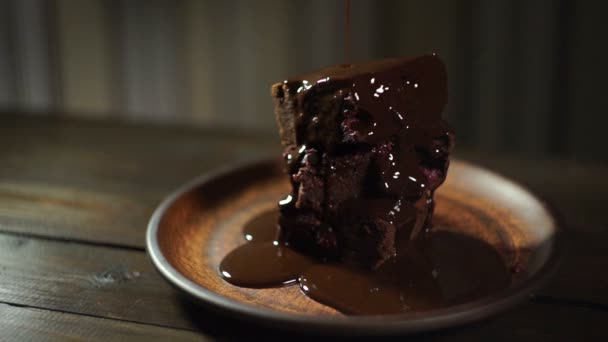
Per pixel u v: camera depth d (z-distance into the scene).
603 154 0.86
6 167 0.63
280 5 0.88
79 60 0.96
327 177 0.46
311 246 0.47
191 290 0.41
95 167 0.63
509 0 0.82
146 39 0.93
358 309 0.43
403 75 0.47
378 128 0.46
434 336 0.42
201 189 0.53
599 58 0.82
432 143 0.47
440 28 0.85
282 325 0.39
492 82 0.86
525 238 0.48
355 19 0.87
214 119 0.96
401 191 0.46
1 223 0.53
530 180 0.60
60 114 0.78
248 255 0.47
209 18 0.91
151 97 0.96
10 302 0.45
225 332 0.42
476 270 0.46
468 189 0.54
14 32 0.96
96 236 0.52
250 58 0.92
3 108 0.80
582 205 0.56
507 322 0.43
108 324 0.43
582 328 0.42
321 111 0.46
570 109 0.85
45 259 0.49
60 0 0.93
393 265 0.46
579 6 0.81
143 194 0.58
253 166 0.56
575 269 0.47
